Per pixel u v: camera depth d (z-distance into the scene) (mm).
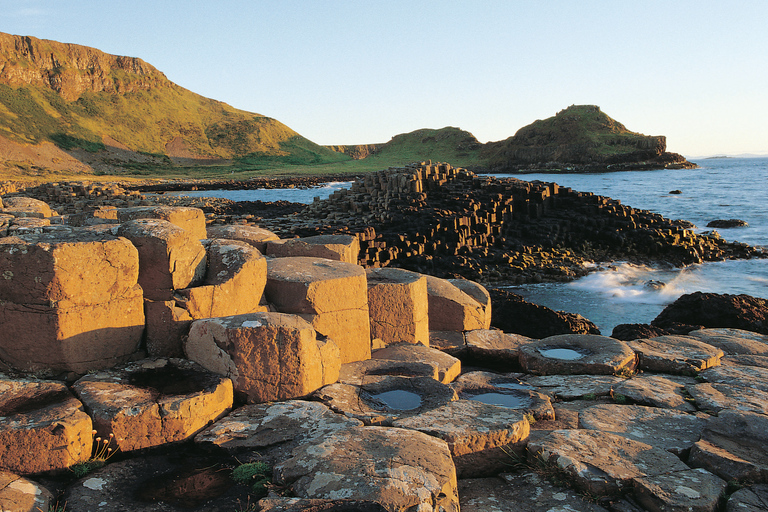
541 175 170250
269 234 9180
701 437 5168
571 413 5984
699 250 28250
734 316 11523
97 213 9672
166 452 4656
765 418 5246
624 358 7477
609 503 4234
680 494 4102
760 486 4379
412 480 3799
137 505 3902
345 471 3904
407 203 32531
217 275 6363
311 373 5609
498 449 4770
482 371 7418
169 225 6113
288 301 6617
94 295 5391
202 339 5535
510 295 13328
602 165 176750
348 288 6844
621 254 28672
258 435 4758
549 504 4254
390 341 7703
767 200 60062
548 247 29047
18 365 5281
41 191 48938
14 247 5156
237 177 152000
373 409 5348
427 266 23672
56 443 4211
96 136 179500
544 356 7742
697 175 140750
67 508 3840
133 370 5449
